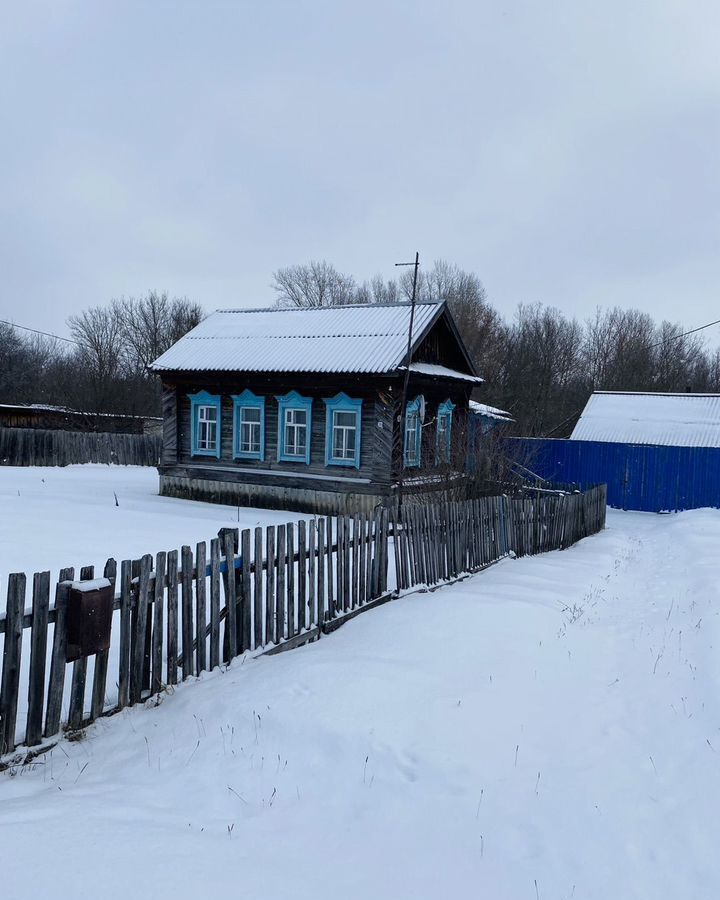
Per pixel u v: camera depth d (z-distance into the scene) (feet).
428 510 32.45
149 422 146.20
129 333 203.00
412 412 60.49
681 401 99.04
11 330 184.55
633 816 13.15
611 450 85.25
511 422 90.22
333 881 10.72
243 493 63.67
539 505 46.26
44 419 128.88
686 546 47.37
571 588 32.42
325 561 29.09
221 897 9.87
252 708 16.26
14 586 14.35
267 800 13.17
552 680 19.79
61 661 15.56
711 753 15.51
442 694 17.46
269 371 59.47
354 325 63.52
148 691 18.02
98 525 46.60
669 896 10.97
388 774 13.98
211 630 19.83
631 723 17.47
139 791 13.14
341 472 59.41
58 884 9.75
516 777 14.29
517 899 10.69
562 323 207.00
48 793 12.96
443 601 26.53
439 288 186.19
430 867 11.34
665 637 24.71
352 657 19.56
